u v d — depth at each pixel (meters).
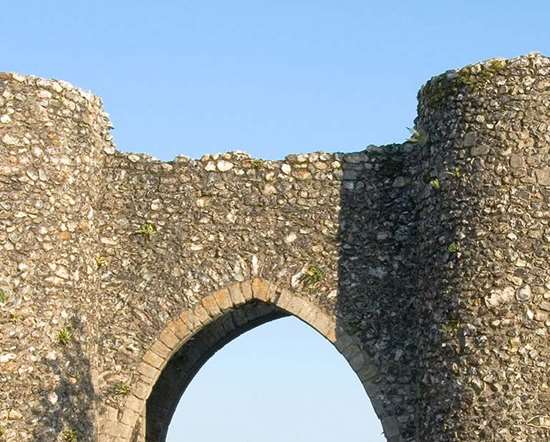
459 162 21.33
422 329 21.81
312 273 22.69
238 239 22.95
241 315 25.45
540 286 20.62
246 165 23.16
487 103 21.22
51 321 21.50
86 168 22.56
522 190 20.89
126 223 23.17
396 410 22.20
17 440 20.86
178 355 25.83
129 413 22.66
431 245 21.72
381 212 22.84
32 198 21.53
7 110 21.56
